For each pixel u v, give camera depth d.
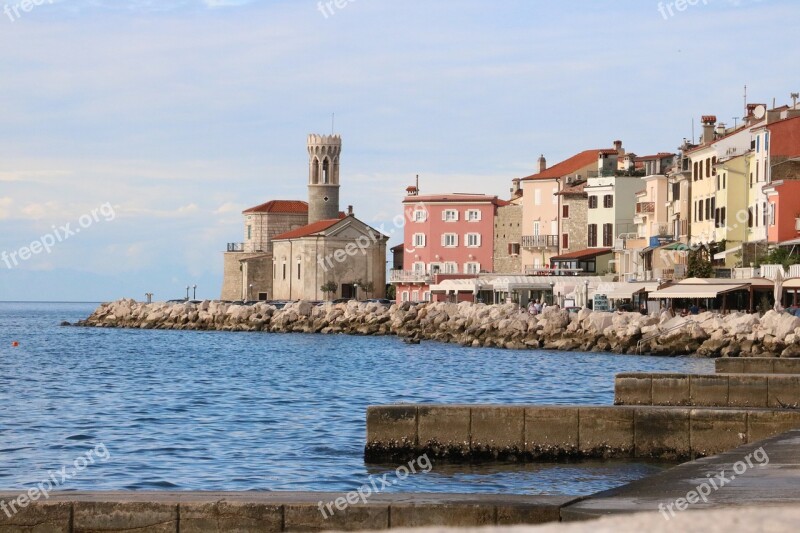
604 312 89.88
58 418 42.84
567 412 29.20
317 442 35.19
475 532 14.55
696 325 78.25
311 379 64.06
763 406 36.31
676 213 121.75
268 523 16.78
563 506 16.59
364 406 47.09
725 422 28.58
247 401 49.75
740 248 98.06
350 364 78.25
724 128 120.94
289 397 51.91
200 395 53.25
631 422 29.03
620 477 27.38
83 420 42.09
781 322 72.12
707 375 36.88
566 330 91.06
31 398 51.88
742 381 36.53
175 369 74.44
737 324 75.06
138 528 16.81
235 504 16.81
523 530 14.38
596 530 14.18
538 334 92.38
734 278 86.56
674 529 14.22
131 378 65.81
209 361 84.00
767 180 97.94
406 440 29.89
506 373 65.94
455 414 29.56
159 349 103.19
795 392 36.16
